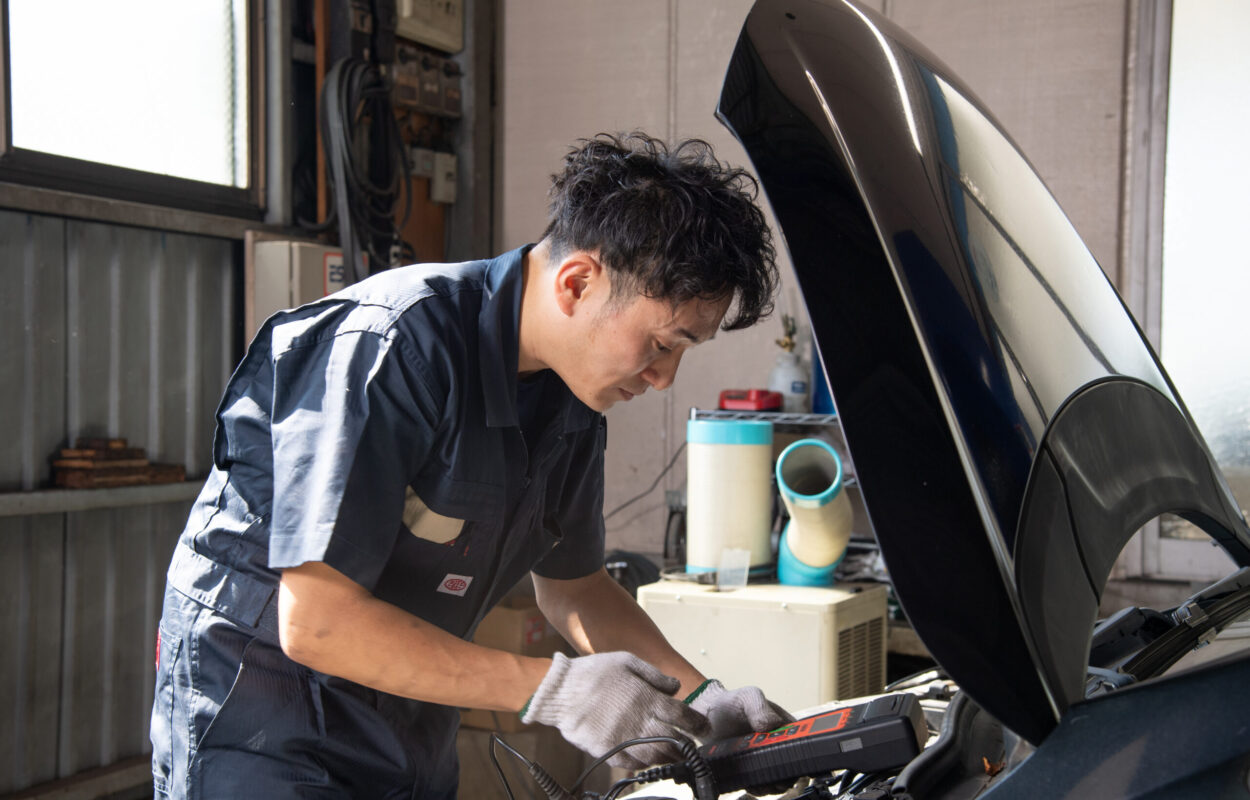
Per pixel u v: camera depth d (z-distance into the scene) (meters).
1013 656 0.64
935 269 0.74
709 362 3.28
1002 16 2.92
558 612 1.37
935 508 0.67
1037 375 0.77
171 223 2.73
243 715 1.08
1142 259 2.80
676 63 3.35
